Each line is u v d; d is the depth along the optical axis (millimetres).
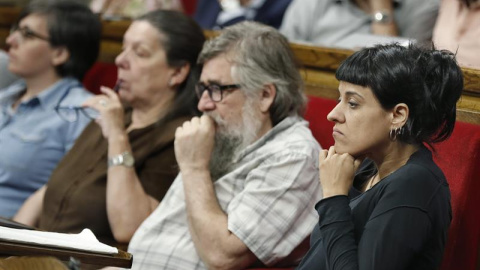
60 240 4586
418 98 4598
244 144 6324
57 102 8469
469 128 5816
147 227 6461
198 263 6156
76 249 4574
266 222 5887
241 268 5945
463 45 6766
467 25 6801
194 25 7500
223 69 6293
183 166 6254
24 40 8578
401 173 4574
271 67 6270
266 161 6148
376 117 4676
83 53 8711
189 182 6176
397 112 4641
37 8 8609
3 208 8234
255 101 6281
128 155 7152
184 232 6340
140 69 7375
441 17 7047
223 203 6195
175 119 7332
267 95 6285
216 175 6406
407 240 4398
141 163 7258
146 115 7500
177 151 6293
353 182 5129
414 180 4512
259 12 9406
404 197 4469
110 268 6363
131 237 7004
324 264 4855
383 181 4660
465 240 5754
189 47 7383
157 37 7352
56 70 8648
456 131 5824
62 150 8312
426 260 4570
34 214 7824
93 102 7328
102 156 7496
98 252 4660
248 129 6289
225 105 6301
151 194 7172
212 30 8758
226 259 5887
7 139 8406
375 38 7836
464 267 5805
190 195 6133
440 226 4539
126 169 7109
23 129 8398
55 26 8555
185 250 6215
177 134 6320
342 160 4777
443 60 4656
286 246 5910
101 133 7656
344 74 4754
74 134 8281
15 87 8891
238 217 5906
